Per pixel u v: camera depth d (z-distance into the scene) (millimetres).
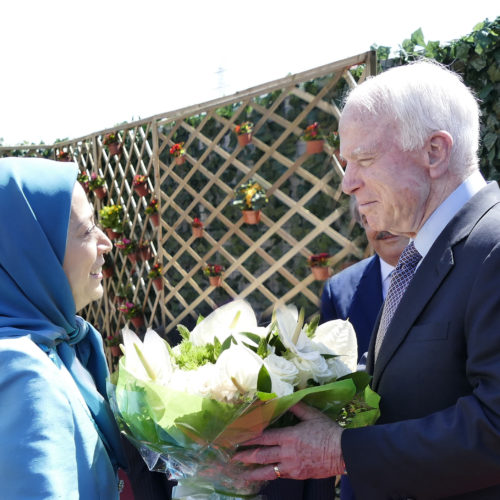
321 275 3896
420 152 1111
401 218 1169
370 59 3223
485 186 1159
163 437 1075
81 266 1241
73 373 1221
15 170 1180
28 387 980
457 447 969
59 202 1197
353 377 1128
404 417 1119
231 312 1312
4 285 1158
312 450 1096
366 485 1062
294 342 1155
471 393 1058
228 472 1140
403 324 1130
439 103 1099
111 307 6664
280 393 1021
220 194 4961
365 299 2225
